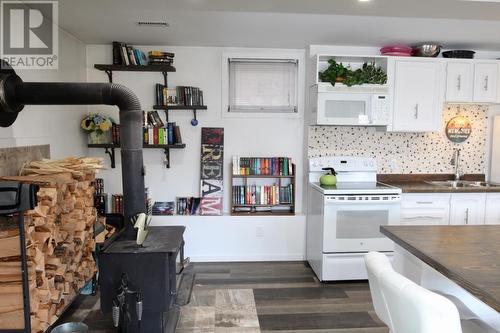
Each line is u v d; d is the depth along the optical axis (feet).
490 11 7.55
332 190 10.92
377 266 4.47
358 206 11.05
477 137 13.67
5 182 6.26
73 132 11.57
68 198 8.32
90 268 9.61
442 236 6.04
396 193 11.17
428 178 13.58
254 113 13.17
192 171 13.26
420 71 12.17
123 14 9.34
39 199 7.20
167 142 12.48
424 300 3.57
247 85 13.15
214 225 12.89
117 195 12.75
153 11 9.10
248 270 12.20
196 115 13.10
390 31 10.78
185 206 13.04
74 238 8.74
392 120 12.23
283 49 13.08
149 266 7.00
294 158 13.47
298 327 8.64
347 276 11.16
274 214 13.05
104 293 7.07
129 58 12.12
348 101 11.82
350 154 13.30
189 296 8.58
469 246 5.49
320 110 11.70
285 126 13.33
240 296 10.25
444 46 12.63
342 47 12.61
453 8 7.41
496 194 12.11
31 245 6.93
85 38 11.77
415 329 3.73
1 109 7.34
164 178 13.25
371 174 13.03
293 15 9.38
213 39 11.89
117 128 12.30
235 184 13.29
